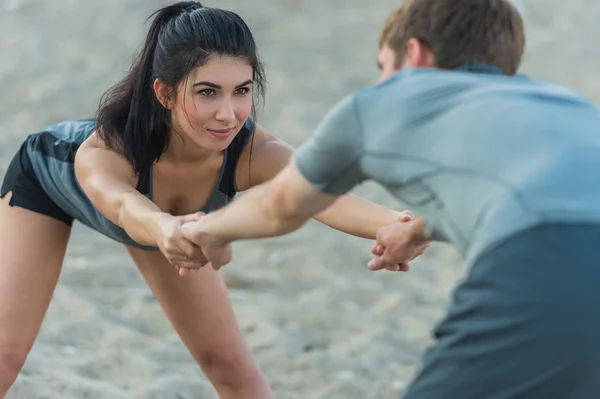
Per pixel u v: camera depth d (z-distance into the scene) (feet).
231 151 13.02
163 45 12.03
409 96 9.61
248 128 13.07
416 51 10.19
